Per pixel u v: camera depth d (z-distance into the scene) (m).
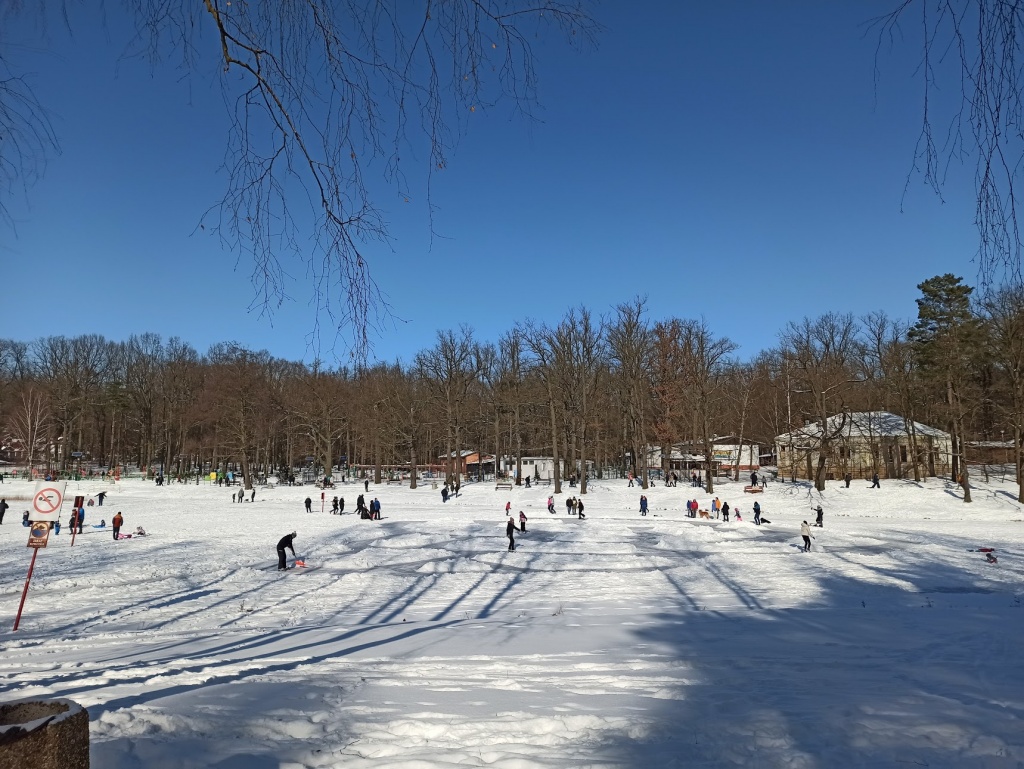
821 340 59.09
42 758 3.10
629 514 45.47
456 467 68.56
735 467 71.12
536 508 49.75
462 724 6.29
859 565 23.03
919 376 58.47
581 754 5.60
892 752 5.84
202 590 18.16
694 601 16.50
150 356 97.19
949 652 10.62
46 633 12.95
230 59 4.41
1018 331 46.66
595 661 9.77
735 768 5.43
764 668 9.31
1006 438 65.31
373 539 30.78
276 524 38.66
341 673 8.76
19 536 32.00
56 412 84.62
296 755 5.39
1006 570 22.09
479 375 75.31
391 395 71.31
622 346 66.50
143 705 6.79
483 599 17.05
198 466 92.38
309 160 4.79
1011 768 5.51
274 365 79.81
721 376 70.00
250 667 9.14
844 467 59.31
